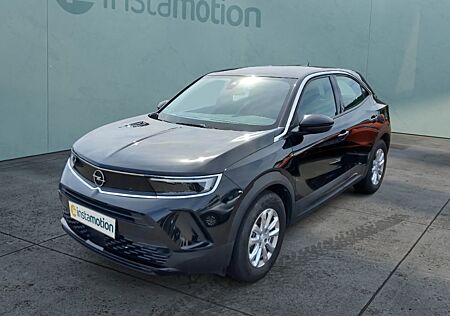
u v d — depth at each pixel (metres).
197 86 4.54
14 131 6.77
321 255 3.76
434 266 3.62
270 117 3.71
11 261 3.51
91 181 3.09
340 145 4.33
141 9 8.06
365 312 2.91
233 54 9.75
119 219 2.86
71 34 7.19
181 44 8.80
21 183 5.62
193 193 2.79
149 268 2.82
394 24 10.46
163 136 3.39
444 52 10.11
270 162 3.25
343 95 4.74
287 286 3.22
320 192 4.06
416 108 10.61
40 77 6.93
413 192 5.78
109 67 7.77
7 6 6.41
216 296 3.07
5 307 2.87
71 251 3.72
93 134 3.62
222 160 2.95
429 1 10.06
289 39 10.44
